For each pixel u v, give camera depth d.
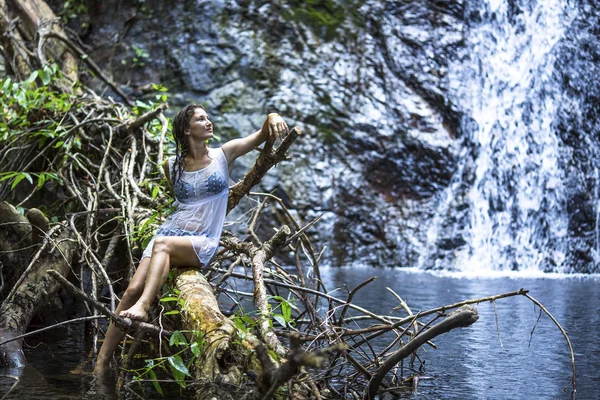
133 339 4.20
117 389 3.60
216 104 11.75
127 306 3.98
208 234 4.12
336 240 11.41
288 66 12.09
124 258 5.57
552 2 12.97
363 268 11.11
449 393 3.58
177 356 3.54
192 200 4.13
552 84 12.66
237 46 12.02
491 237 11.88
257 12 12.25
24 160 6.42
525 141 12.35
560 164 12.22
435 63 12.27
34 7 9.41
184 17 12.28
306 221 11.29
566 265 11.71
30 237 5.31
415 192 11.84
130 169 5.48
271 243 4.17
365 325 5.52
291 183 11.32
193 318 3.49
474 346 4.84
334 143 11.84
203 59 11.98
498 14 12.75
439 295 7.51
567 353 4.60
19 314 4.63
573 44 12.85
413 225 11.62
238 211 10.95
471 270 11.39
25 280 4.82
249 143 4.27
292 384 3.03
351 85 12.12
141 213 4.99
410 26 12.44
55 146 6.05
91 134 6.25
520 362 4.34
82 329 5.40
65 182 5.70
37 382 3.73
